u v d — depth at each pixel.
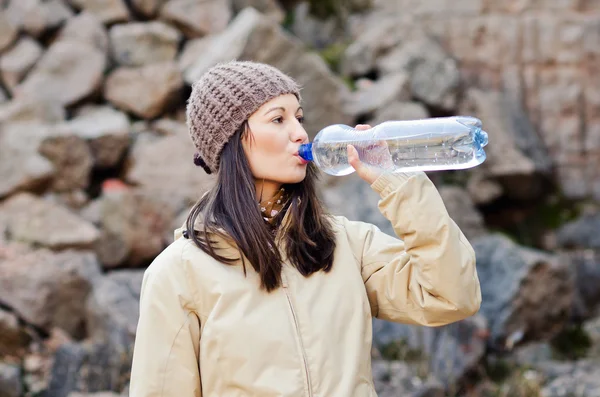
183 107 6.49
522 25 7.04
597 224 6.50
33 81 6.45
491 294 5.25
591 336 5.36
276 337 1.80
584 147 6.89
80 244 5.23
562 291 5.33
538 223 6.68
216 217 1.90
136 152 5.95
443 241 1.79
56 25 6.84
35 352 4.73
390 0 7.54
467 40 7.18
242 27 6.06
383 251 1.99
